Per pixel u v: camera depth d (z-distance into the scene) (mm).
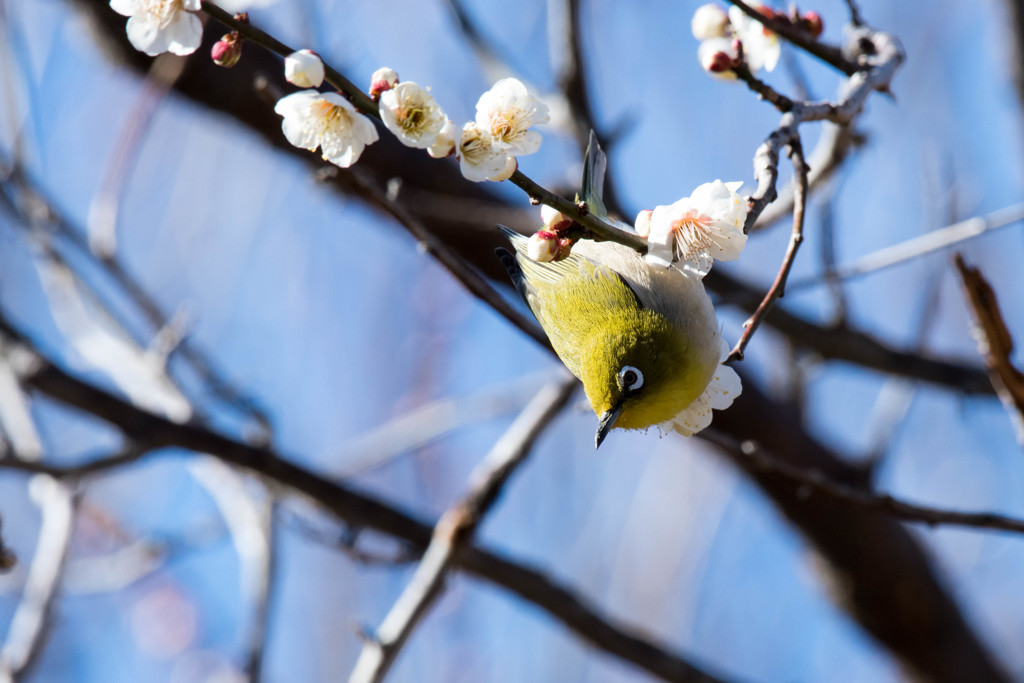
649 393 7188
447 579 8336
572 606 10258
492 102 4805
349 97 4719
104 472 9406
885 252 9109
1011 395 7121
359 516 9938
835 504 11727
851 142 8172
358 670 7914
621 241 5273
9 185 10336
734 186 5418
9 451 9070
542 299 7969
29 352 9812
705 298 7316
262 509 10086
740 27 7113
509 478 8750
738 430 12070
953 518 7246
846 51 7504
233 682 13891
